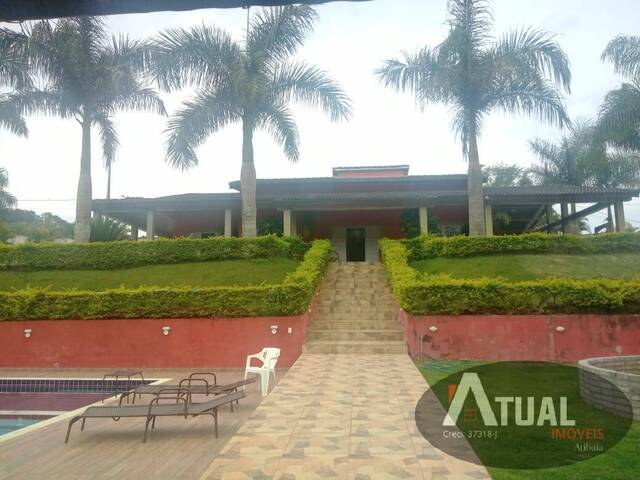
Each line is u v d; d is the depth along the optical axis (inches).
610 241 644.7
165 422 254.5
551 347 426.3
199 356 450.9
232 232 952.3
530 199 824.3
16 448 209.5
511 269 593.0
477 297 436.8
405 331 462.3
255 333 450.6
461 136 693.3
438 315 440.5
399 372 355.3
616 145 800.3
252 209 673.0
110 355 457.7
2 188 1337.4
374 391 293.0
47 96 699.4
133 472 177.6
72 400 361.1
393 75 675.4
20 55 660.1
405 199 808.3
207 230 964.6
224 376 413.7
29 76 687.1
